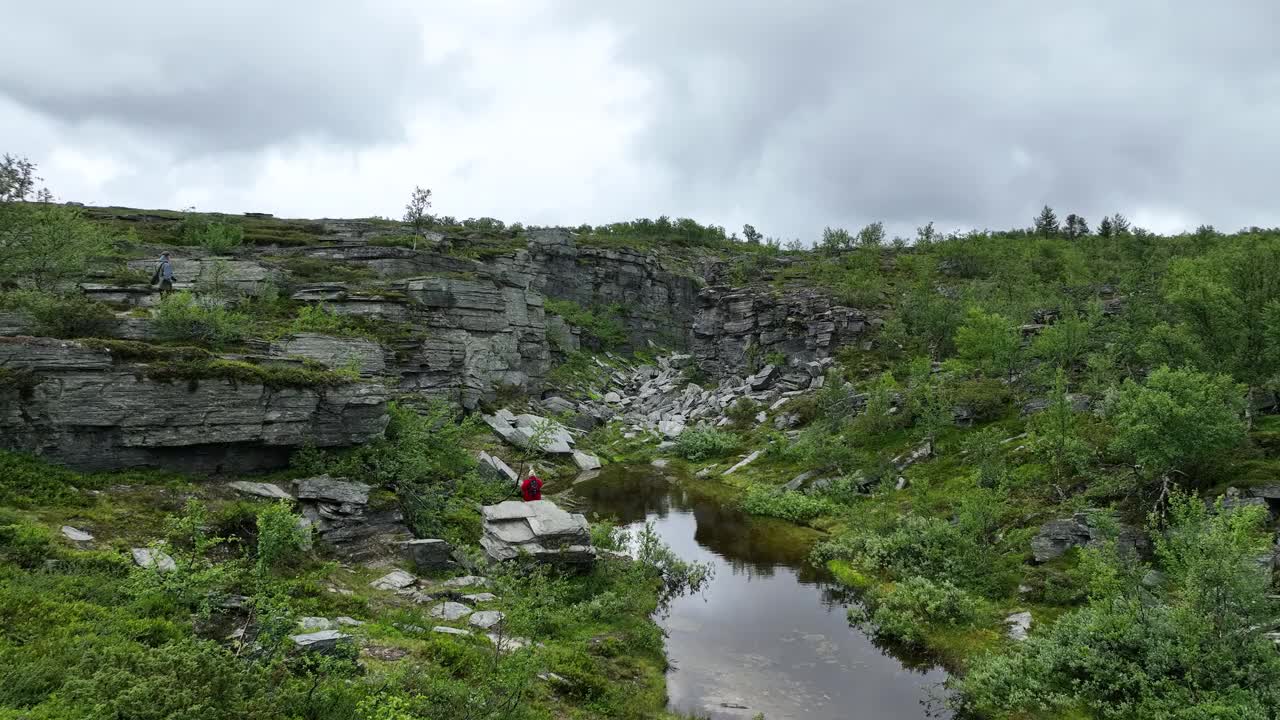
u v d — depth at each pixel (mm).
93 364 24906
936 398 55156
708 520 47844
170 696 11609
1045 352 55281
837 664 26141
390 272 73750
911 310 82375
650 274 135000
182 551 20719
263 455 28750
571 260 124500
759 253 147375
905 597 30156
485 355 69500
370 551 26891
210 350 31078
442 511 32438
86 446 24438
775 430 69875
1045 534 32719
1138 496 32500
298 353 40062
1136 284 62500
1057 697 21375
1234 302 37094
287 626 16078
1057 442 38500
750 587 34812
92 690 11930
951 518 38812
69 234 44969
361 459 31281
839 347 86312
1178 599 23922
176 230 90125
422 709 15250
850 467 52500
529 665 18203
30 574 17156
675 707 22250
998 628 27734
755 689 23922
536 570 27516
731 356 100812
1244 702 18547
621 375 108312
